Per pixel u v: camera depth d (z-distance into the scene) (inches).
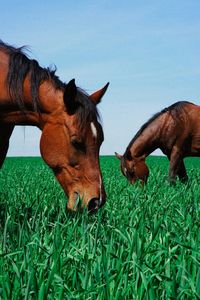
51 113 223.1
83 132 216.8
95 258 150.9
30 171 681.6
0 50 234.7
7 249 169.3
